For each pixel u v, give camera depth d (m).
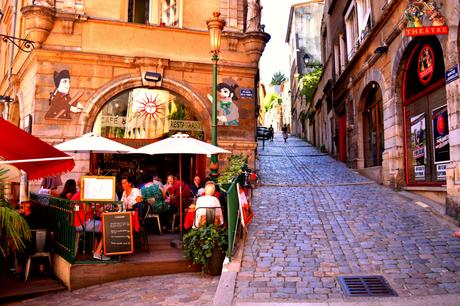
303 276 5.90
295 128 47.66
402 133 12.16
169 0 12.85
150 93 12.17
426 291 5.25
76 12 11.66
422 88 11.07
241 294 5.29
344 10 19.61
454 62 8.60
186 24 12.70
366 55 15.46
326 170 17.23
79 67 11.55
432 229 7.92
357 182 13.87
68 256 6.73
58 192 10.45
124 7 12.32
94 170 11.98
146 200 8.84
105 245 6.65
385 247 7.04
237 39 12.91
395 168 12.17
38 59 11.26
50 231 7.58
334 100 22.03
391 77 12.54
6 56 16.64
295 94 47.06
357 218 8.98
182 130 12.34
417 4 9.13
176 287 6.09
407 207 9.81
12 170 10.92
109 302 5.54
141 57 11.88
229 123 12.55
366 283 5.58
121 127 11.86
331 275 5.92
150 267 6.89
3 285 6.72
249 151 12.73
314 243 7.36
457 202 8.34
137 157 12.80
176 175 13.03
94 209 6.81
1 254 7.02
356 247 7.09
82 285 6.52
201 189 9.29
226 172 9.91
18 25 14.46
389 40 12.50
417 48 11.29
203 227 7.02
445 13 8.84
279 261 6.51
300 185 13.49
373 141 15.62
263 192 12.20
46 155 6.84
